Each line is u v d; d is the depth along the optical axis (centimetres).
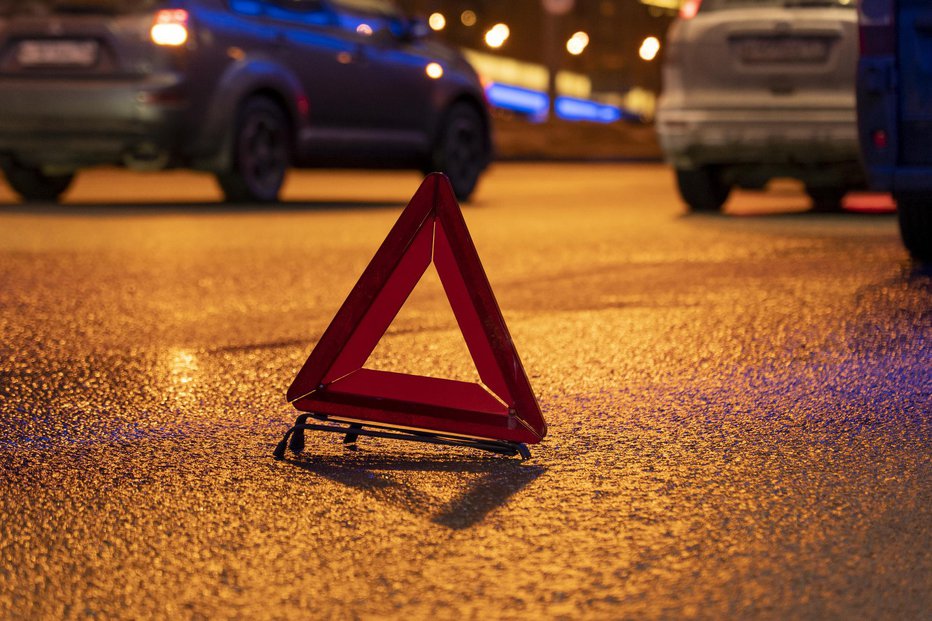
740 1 1184
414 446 430
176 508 362
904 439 436
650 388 518
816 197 1392
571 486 383
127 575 311
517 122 3114
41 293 759
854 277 802
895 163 793
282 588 302
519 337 627
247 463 409
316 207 1306
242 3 1255
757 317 674
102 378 538
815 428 452
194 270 851
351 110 1343
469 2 8456
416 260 418
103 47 1193
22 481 390
